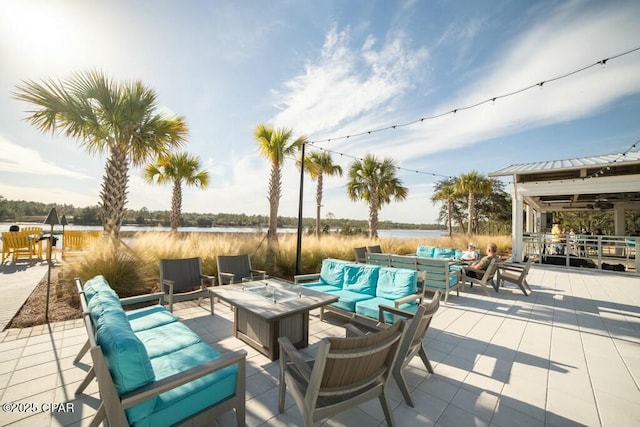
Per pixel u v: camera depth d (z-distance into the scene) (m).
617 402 2.25
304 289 3.68
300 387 1.78
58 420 1.89
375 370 1.80
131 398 1.36
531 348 3.26
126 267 4.75
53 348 2.95
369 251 8.53
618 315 4.52
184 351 2.16
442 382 2.52
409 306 3.63
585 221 25.03
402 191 13.28
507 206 21.05
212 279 4.33
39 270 6.88
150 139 6.14
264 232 9.03
